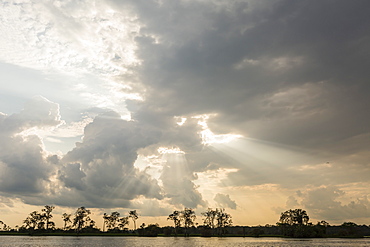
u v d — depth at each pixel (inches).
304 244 5689.0
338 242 6653.5
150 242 6225.4
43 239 7155.5
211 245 5241.1
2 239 6958.7
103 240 6929.1
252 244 5605.3
